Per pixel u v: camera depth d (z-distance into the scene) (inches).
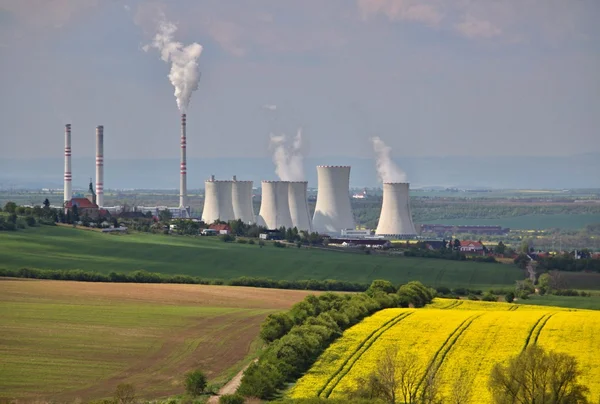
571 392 7544.3
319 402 7603.4
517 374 7598.4
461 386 7834.6
